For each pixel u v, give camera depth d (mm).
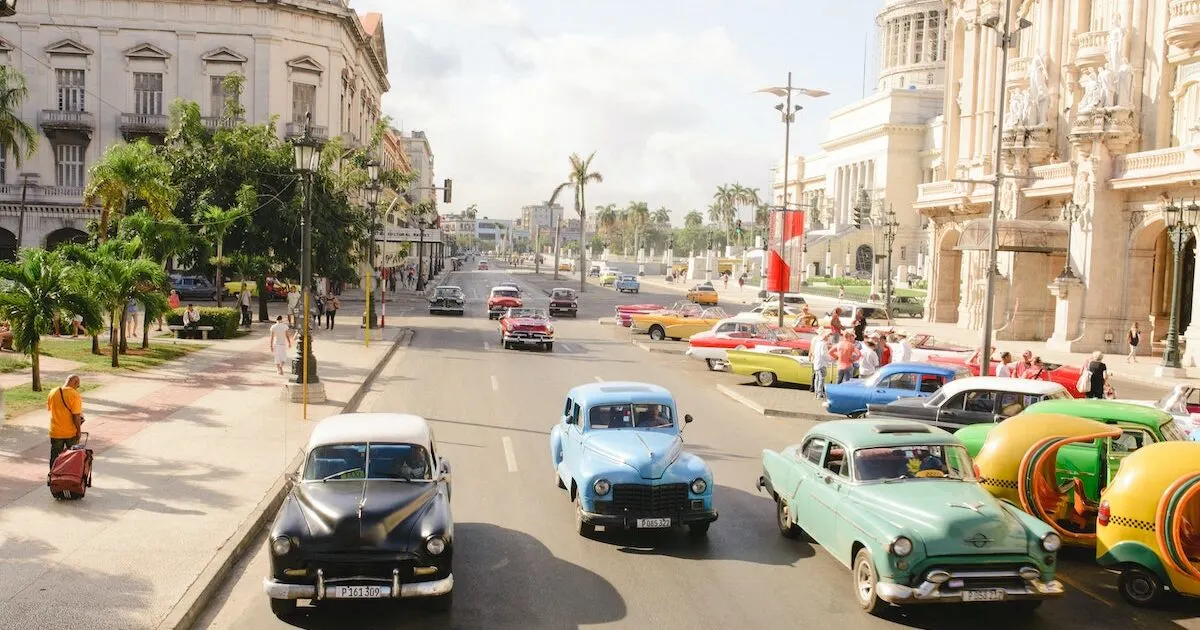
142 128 64375
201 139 41938
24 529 11055
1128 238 39000
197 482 13477
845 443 10688
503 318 37062
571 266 143875
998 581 8922
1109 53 40719
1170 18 38406
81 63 64875
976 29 53875
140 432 16984
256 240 40250
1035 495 10961
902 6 124688
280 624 8875
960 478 10258
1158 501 9586
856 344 26984
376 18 87250
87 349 28625
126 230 33719
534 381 26703
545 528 12234
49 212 65062
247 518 11734
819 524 10789
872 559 9258
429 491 9805
